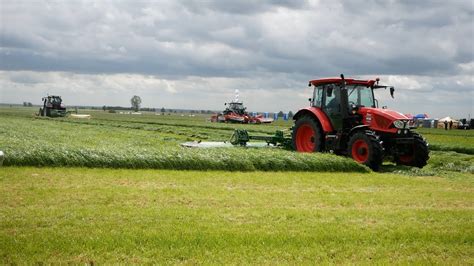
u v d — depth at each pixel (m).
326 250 6.27
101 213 7.77
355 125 16.97
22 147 14.37
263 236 6.67
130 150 14.88
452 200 10.12
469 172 16.14
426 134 45.25
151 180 11.76
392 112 16.41
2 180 10.90
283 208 8.70
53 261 5.55
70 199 8.89
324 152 17.72
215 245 6.26
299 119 18.78
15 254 5.71
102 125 45.34
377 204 9.47
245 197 9.73
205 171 14.07
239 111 61.06
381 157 15.41
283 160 14.97
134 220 7.40
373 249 6.36
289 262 5.77
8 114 75.50
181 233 6.70
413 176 14.59
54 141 22.38
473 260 6.06
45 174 12.15
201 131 38.72
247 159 14.78
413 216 8.31
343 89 17.00
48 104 65.56
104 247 6.03
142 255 5.86
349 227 7.39
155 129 40.41
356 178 13.34
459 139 36.69
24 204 8.34
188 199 9.30
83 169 13.43
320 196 10.16
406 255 6.21
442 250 6.43
